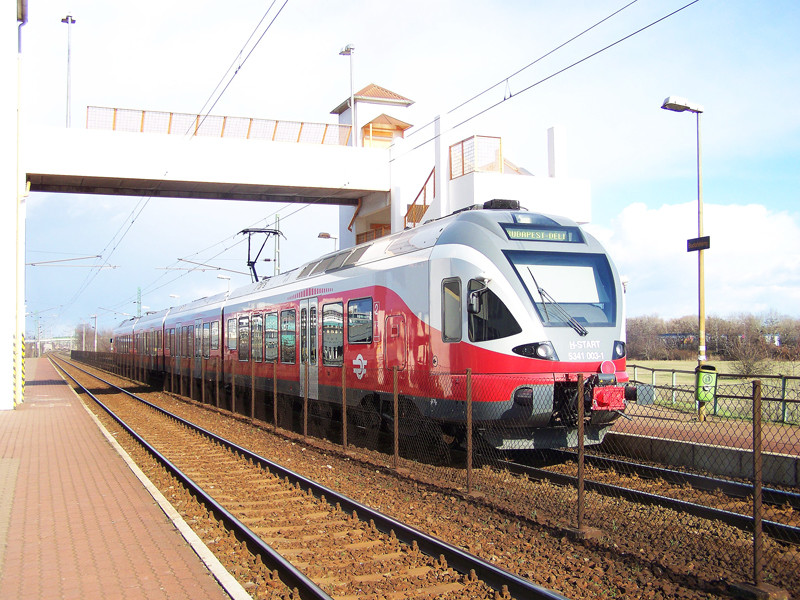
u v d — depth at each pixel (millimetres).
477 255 10883
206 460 12555
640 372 24359
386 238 14148
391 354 12688
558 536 7195
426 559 6590
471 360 10680
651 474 10242
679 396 16500
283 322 18391
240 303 22781
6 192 21703
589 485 9414
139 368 42500
